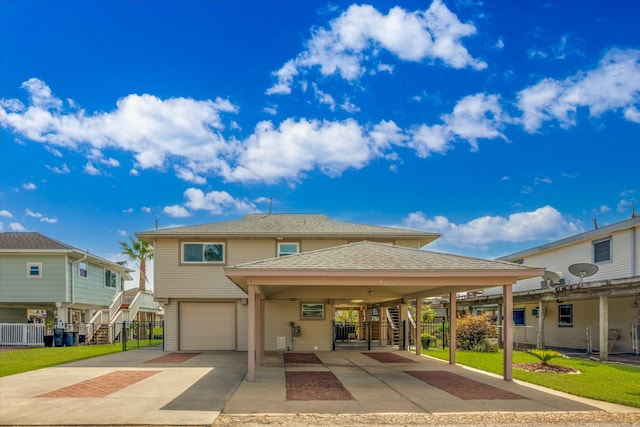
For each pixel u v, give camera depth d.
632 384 11.34
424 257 12.98
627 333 20.11
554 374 13.03
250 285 11.79
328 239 20.95
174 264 20.69
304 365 15.29
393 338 23.16
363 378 12.48
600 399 9.56
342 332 26.81
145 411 8.52
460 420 7.97
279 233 20.58
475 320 21.33
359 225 22.52
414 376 12.85
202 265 20.69
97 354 19.25
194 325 20.88
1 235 27.61
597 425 7.67
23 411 8.52
